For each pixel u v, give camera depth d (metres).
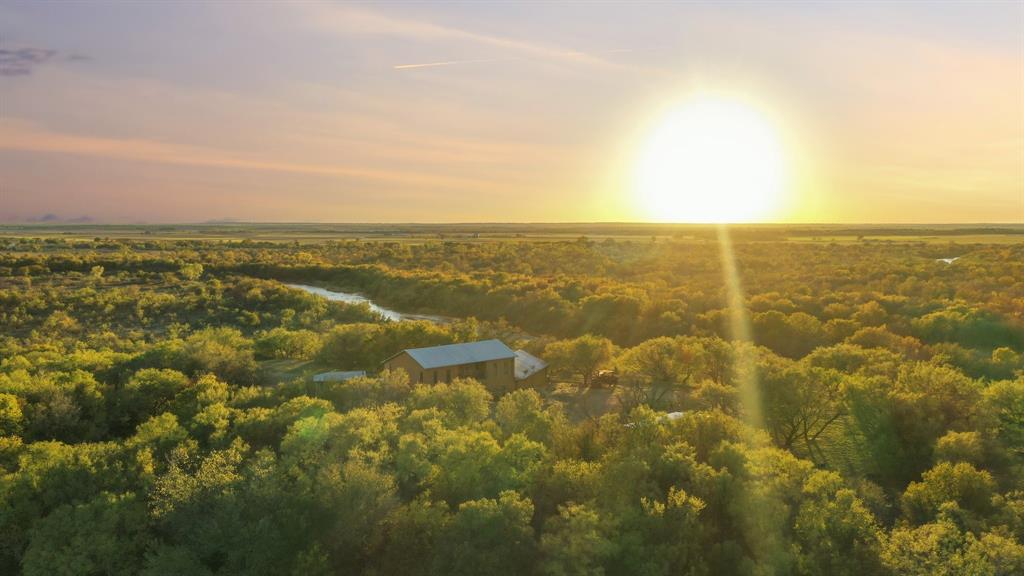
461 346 82.19
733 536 40.50
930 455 50.03
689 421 49.97
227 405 63.12
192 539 38.53
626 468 41.66
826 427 59.44
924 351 82.25
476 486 43.50
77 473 44.50
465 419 57.56
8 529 40.72
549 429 53.22
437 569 37.94
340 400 64.50
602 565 37.78
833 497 40.84
